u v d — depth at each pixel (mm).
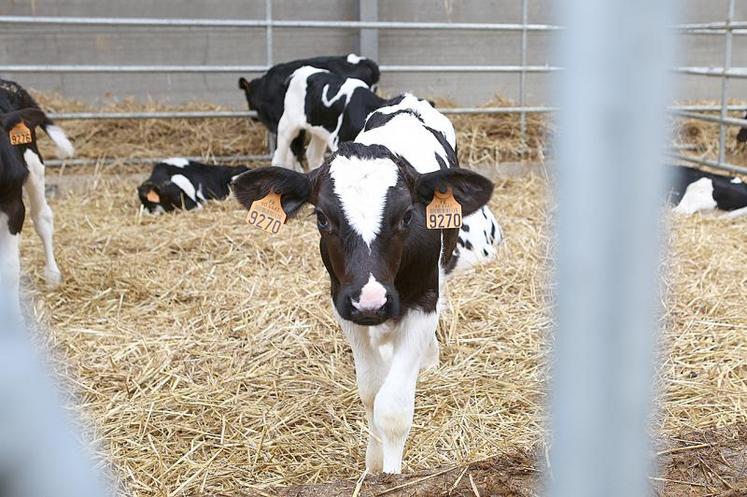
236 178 3281
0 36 10016
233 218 7082
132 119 9117
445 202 3236
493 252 5891
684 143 9992
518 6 11312
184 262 6012
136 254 6199
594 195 1020
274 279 5590
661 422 3758
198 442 3721
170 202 7430
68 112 9258
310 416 3947
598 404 1141
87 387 4168
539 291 5340
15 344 985
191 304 5289
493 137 9453
